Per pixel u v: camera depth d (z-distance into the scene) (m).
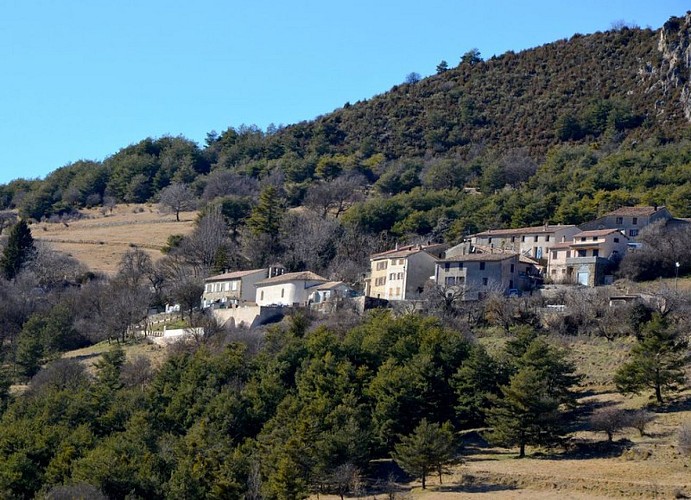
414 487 118.00
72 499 104.00
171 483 110.25
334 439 119.38
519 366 138.62
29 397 155.75
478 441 133.88
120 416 137.25
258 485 109.88
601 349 160.00
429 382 138.00
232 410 133.75
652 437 125.56
